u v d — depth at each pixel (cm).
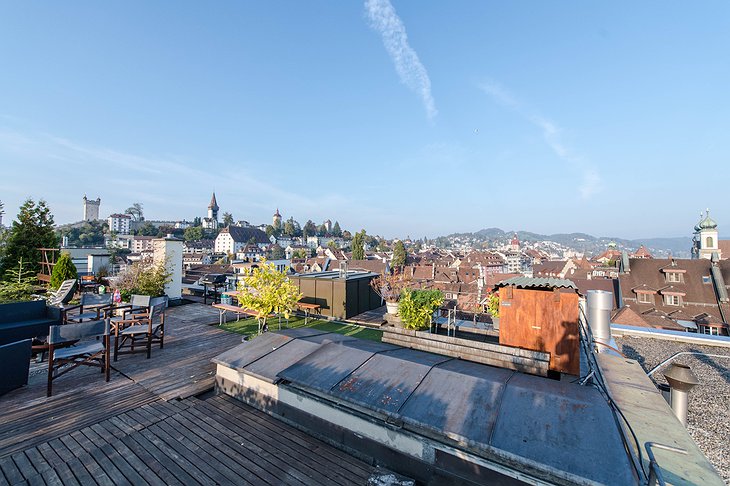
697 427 415
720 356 608
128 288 1020
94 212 16250
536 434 280
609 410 300
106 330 508
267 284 743
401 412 327
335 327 881
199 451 354
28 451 340
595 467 243
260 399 449
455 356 510
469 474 296
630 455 261
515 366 455
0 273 1425
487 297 734
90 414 418
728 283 2373
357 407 363
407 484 309
